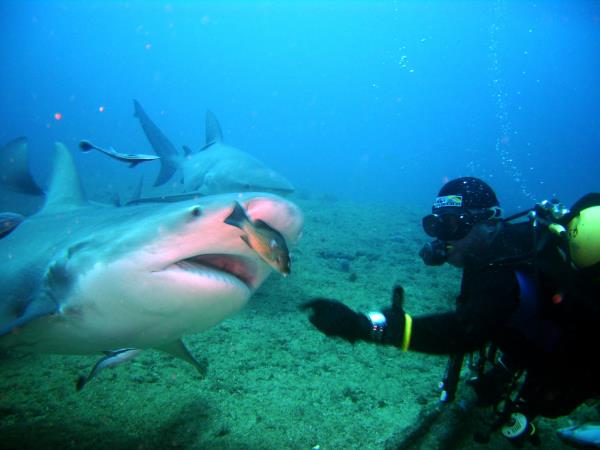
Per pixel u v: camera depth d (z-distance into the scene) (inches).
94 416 71.1
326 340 107.3
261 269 56.1
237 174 143.7
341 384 86.8
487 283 47.7
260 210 48.9
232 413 74.2
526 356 51.5
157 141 195.0
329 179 1098.1
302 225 52.3
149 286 51.0
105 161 1049.5
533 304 46.8
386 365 97.1
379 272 185.6
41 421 69.2
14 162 114.3
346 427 73.0
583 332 46.6
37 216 82.4
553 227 46.8
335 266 186.9
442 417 73.4
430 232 54.3
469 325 44.7
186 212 49.3
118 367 86.4
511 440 62.9
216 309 54.1
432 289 164.7
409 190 1023.6
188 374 85.4
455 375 72.7
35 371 84.1
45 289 57.3
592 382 50.0
